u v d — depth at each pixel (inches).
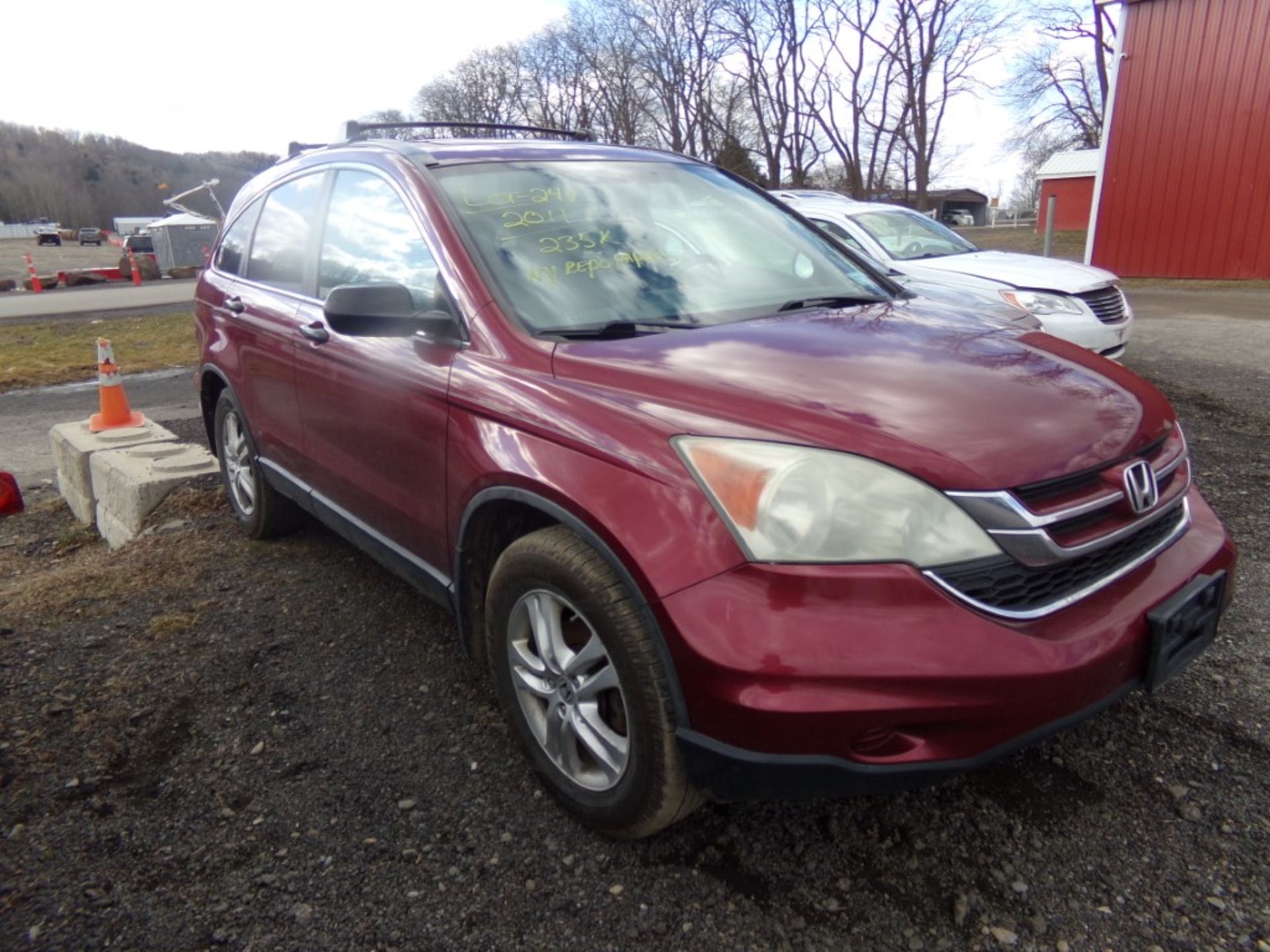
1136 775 99.0
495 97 2373.3
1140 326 406.0
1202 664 118.9
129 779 106.5
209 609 150.1
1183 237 603.5
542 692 95.4
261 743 112.7
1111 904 82.4
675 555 79.2
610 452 85.7
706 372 91.3
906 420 82.4
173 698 123.5
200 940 82.6
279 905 86.4
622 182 134.3
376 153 136.0
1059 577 80.9
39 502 255.9
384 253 125.8
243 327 159.9
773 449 79.3
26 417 356.2
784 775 75.4
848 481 76.9
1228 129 573.0
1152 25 591.5
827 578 75.0
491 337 104.1
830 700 73.0
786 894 85.3
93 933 83.7
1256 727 105.6
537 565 90.7
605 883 87.7
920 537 75.8
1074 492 82.4
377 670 128.6
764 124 1862.7
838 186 1891.0
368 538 128.3
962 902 83.3
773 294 122.3
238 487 180.9
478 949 80.7
